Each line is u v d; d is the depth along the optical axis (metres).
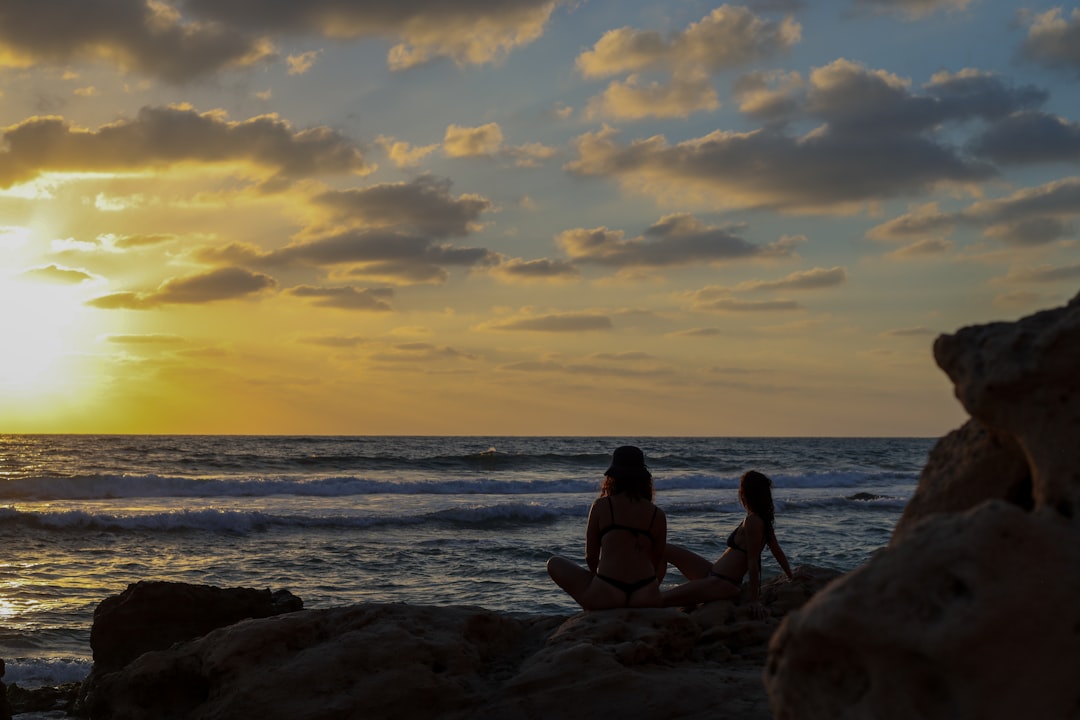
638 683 5.23
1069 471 2.94
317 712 5.20
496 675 5.68
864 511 30.44
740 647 6.33
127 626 8.09
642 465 6.71
